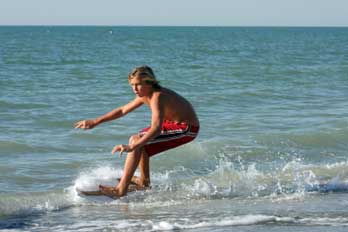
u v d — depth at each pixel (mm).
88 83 38875
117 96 31891
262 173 15719
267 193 13766
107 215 11859
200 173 15945
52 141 19609
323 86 40219
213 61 69500
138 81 12555
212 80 43188
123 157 17531
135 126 22141
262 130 22094
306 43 156625
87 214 11945
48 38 178375
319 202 12938
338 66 61500
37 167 16172
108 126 22031
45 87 35688
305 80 44781
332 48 119812
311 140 20266
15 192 13586
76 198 13039
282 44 146000
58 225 11164
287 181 14914
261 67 58531
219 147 18750
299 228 10852
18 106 27109
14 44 121875
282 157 18062
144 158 13227
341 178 15312
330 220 11398
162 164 16609
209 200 13125
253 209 12305
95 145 19219
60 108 27000
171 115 12828
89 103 29000
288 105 29844
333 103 30859
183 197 13320
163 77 45344
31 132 21141
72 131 21297
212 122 23609
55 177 15219
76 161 16906
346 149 19531
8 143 18859
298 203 12859
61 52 87312
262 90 35844
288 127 22812
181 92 34562
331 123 23781
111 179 14391
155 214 11922
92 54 82188
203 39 184875
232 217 11477
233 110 27641
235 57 80125
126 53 87062
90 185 13672
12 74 44562
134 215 11859
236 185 14422
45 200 12844
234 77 46125
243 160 17547
